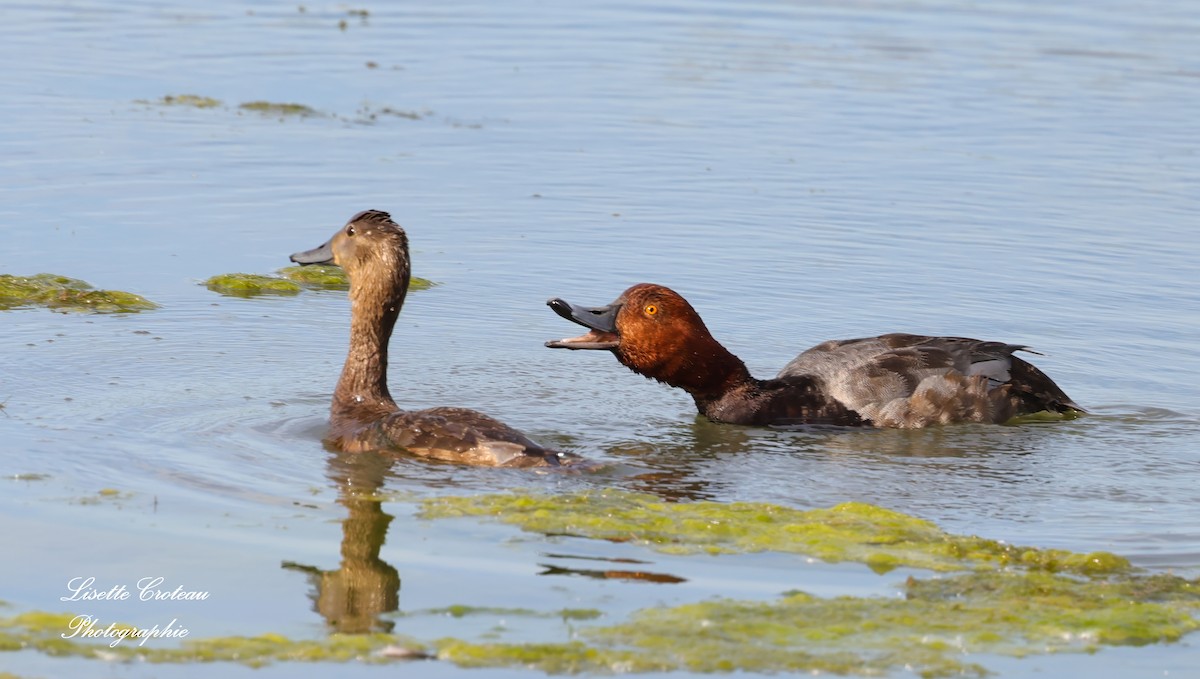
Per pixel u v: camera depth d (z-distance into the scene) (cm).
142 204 2139
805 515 1130
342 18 3678
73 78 2925
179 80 2969
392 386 1456
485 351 1602
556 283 1873
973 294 1869
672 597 976
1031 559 1054
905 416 1413
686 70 3222
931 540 1086
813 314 1778
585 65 3253
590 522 1098
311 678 862
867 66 3297
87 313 1673
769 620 945
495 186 2336
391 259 1297
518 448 1208
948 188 2388
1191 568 1048
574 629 926
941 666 884
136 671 867
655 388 1520
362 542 1051
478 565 1020
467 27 3622
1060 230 2159
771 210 2242
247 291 1809
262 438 1266
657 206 2253
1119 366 1608
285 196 2227
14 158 2334
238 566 1009
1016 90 3094
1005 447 1341
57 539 1043
